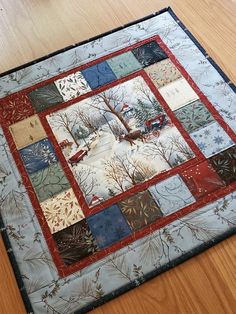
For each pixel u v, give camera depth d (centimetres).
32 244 117
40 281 111
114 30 156
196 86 140
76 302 107
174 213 118
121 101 139
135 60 148
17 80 148
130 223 117
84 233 117
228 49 148
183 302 105
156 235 115
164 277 109
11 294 111
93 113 138
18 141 135
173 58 146
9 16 166
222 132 130
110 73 146
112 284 109
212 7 158
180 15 158
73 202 122
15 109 142
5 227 120
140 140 131
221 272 109
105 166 127
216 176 122
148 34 154
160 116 135
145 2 164
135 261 112
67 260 113
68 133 135
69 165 129
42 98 143
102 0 166
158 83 142
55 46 156
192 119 133
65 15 164
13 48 158
